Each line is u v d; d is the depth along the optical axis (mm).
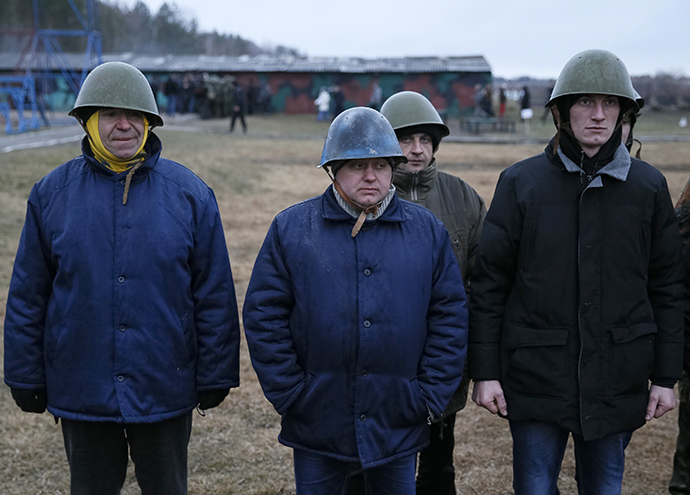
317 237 2084
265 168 13734
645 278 2176
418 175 2555
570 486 3070
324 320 2047
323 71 33094
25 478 3047
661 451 3348
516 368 2207
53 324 2088
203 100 26906
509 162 16359
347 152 1980
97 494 2209
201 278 2215
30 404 2162
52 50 24016
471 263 2641
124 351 2068
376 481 2188
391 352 2051
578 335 2154
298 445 2137
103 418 2068
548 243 2158
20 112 17625
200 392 2230
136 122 2100
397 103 2535
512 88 56000
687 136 23109
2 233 7336
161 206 2125
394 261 2076
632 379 2160
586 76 2068
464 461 3291
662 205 2180
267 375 2086
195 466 3199
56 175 2152
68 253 2062
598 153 2141
